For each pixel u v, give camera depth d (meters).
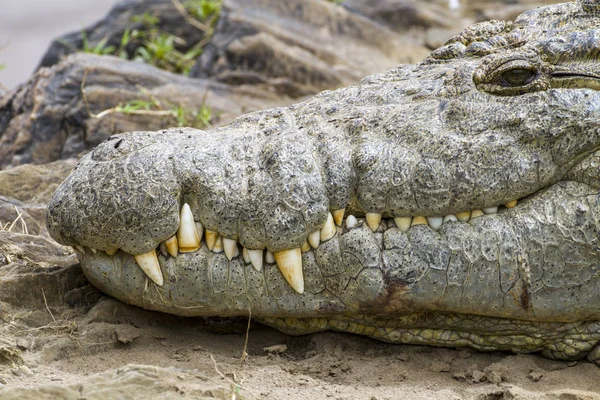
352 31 42.28
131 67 32.94
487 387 14.49
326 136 15.30
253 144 15.28
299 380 14.46
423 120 15.28
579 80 15.32
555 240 14.78
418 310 15.18
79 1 63.47
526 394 13.87
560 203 14.90
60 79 31.45
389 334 15.89
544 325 15.31
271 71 36.88
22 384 13.18
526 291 14.85
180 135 15.62
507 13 49.75
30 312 15.78
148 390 12.78
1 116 32.25
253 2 40.66
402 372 15.11
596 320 15.24
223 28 38.56
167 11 43.91
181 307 15.29
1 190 23.19
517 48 15.73
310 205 14.70
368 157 14.95
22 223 20.69
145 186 14.71
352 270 14.91
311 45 38.97
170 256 15.05
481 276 14.83
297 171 14.80
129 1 44.75
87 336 15.30
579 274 14.81
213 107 32.69
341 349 15.89
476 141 14.92
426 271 14.82
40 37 57.62
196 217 14.92
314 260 15.02
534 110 15.02
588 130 14.84
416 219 15.05
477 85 15.49
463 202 14.80
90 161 15.34
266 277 15.05
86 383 12.71
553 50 15.49
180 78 34.28
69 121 30.17
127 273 15.25
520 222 14.90
